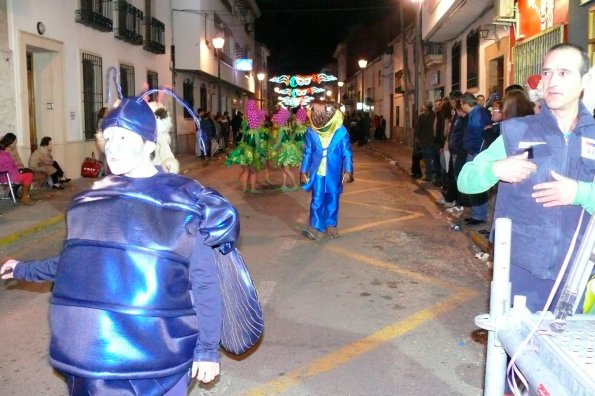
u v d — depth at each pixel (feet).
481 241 28.32
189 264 8.18
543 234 9.67
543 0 41.01
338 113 29.60
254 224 34.81
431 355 16.42
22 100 45.96
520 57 45.85
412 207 40.88
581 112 9.68
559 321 7.04
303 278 23.79
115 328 7.64
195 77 102.68
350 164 30.12
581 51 9.34
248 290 9.03
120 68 66.13
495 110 28.22
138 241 7.77
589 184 8.74
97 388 7.72
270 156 49.06
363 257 27.07
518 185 9.88
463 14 60.70
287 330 18.26
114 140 8.13
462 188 9.90
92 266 7.75
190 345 8.19
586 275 7.27
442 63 82.94
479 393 14.20
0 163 37.99
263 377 15.19
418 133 51.31
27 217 34.88
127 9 65.82
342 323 18.86
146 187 8.09
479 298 21.26
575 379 5.71
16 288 22.68
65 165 53.26
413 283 23.09
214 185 53.78
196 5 88.48
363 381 14.90
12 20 44.65
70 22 53.88
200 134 9.60
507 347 7.12
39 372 15.60
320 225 30.37
